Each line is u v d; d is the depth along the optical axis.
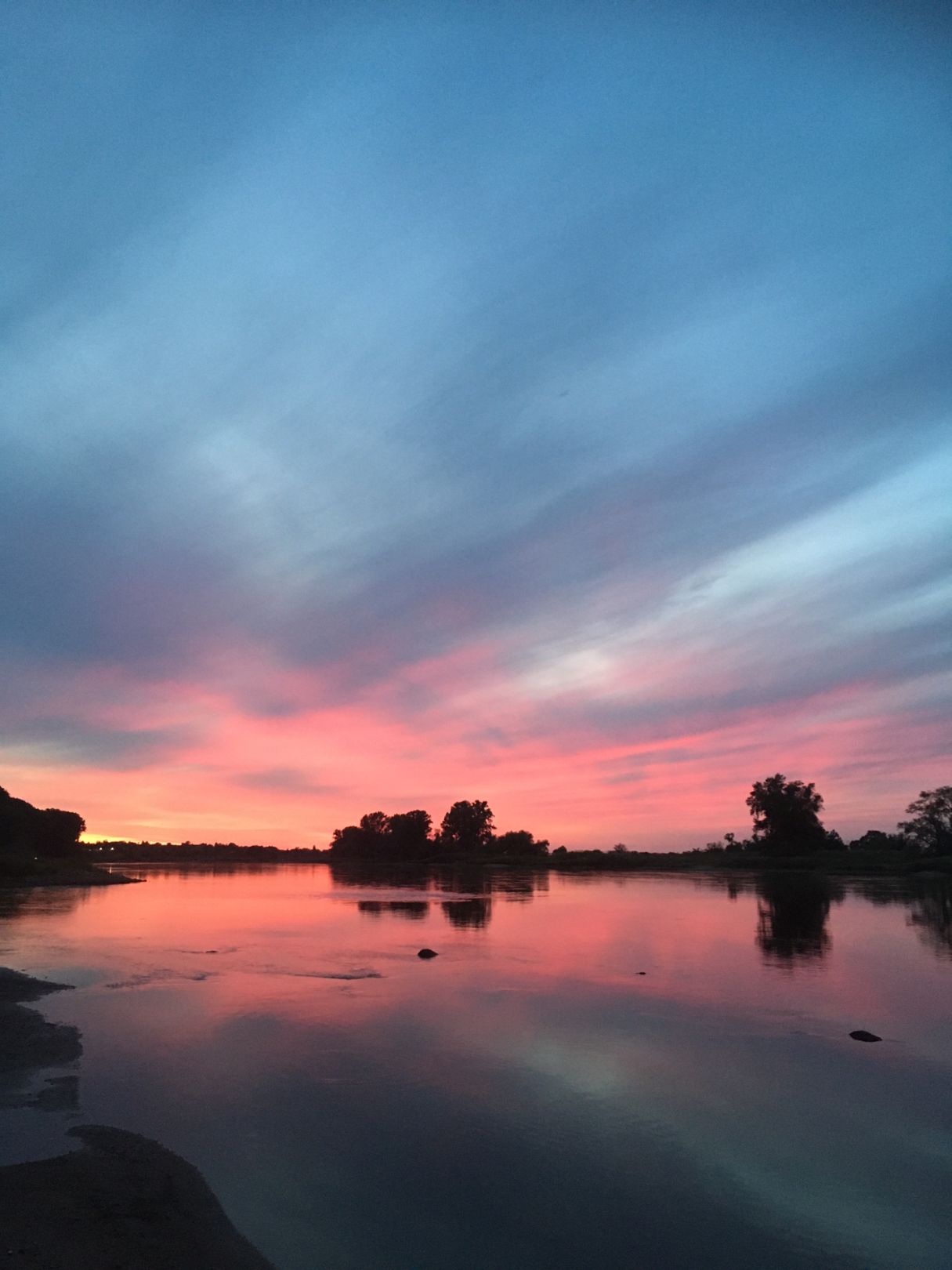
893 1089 18.47
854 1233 12.20
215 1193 12.97
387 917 57.22
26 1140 14.82
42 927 49.94
